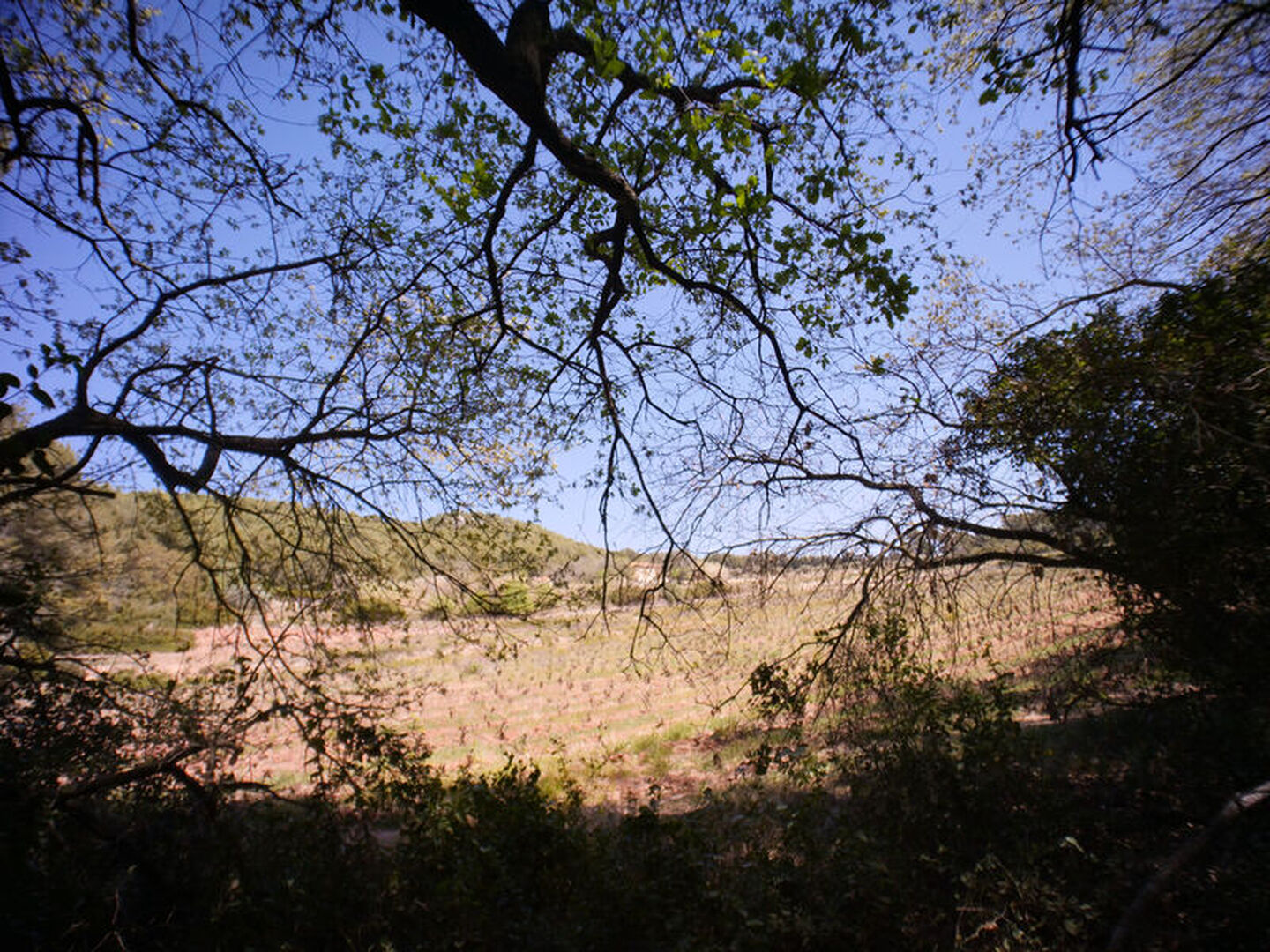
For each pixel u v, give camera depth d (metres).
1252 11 5.73
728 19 5.20
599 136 6.04
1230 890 5.19
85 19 6.12
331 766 7.07
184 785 6.55
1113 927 5.13
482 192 5.92
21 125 5.63
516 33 5.03
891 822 6.80
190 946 5.19
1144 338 6.91
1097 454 6.98
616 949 5.57
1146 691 8.29
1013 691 10.16
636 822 6.71
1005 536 8.06
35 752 5.66
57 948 4.53
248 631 7.02
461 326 7.56
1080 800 6.89
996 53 5.67
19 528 6.23
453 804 6.64
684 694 16.70
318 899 5.69
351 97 5.94
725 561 8.35
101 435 5.68
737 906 5.55
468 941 5.49
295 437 6.81
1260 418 5.79
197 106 6.11
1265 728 6.32
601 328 7.03
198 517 7.02
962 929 5.57
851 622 8.32
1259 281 6.14
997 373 7.93
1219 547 6.39
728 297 6.61
